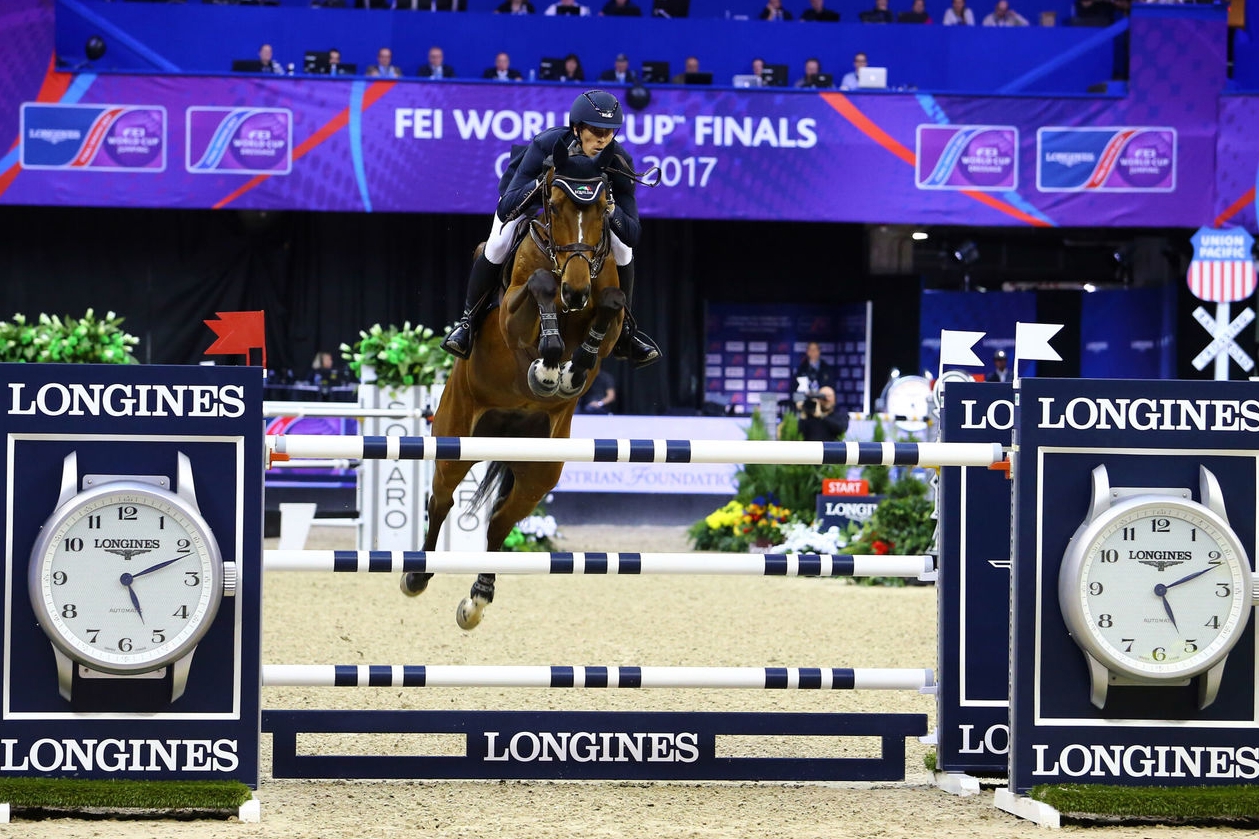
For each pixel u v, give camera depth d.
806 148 22.28
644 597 15.40
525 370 8.02
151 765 6.45
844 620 13.73
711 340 26.53
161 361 24.81
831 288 26.53
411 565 6.89
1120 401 6.73
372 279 25.09
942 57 25.70
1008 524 7.37
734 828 6.26
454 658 10.94
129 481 6.40
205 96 21.61
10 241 24.52
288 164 21.72
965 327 26.84
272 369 24.95
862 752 8.24
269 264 25.05
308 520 16.66
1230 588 6.60
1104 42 25.78
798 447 6.91
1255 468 6.77
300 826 6.16
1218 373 22.47
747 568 7.14
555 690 10.03
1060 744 6.69
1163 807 6.42
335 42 24.88
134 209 24.69
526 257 7.93
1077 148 22.34
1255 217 22.33
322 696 9.63
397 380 16.53
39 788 6.23
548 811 6.60
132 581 6.30
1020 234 26.62
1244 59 25.77
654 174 8.42
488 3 26.97
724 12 27.53
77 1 24.36
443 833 6.05
